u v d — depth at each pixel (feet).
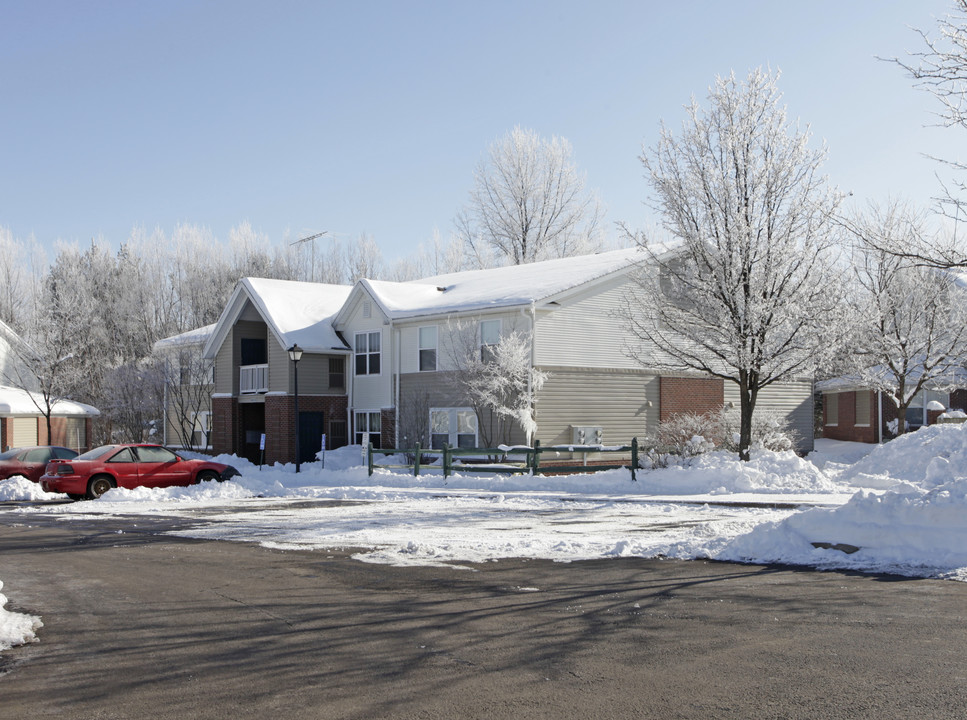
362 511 63.93
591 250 203.31
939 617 28.55
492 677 22.74
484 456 104.88
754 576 36.17
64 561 43.24
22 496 82.33
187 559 43.14
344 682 22.52
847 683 21.70
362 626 28.53
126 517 63.77
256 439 138.92
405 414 115.55
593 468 89.04
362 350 124.98
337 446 127.03
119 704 21.09
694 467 79.66
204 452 145.59
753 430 104.42
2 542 50.75
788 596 32.12
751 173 83.41
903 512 39.99
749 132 83.61
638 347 103.76
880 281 109.19
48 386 139.33
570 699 20.89
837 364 95.71
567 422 104.47
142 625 29.27
